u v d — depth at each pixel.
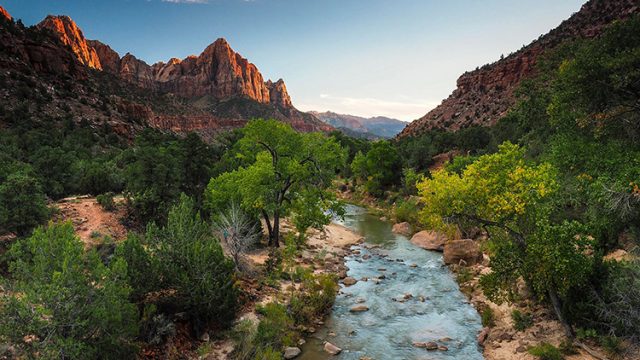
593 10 152.50
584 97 19.41
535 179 15.16
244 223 24.38
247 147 31.09
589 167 18.27
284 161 28.25
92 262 11.07
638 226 17.33
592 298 14.06
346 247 33.50
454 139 97.56
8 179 20.02
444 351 15.54
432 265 28.17
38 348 9.09
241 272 20.39
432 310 19.84
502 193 15.30
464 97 193.12
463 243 28.02
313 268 25.16
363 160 73.75
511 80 169.25
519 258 15.07
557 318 15.81
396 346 15.98
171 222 16.06
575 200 20.20
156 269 14.06
